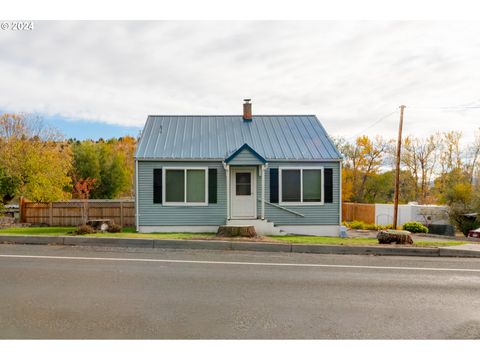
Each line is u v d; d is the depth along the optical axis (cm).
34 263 735
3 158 1838
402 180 4006
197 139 1536
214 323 424
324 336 395
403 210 2359
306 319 443
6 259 773
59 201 1769
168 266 730
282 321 435
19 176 1738
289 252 957
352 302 514
